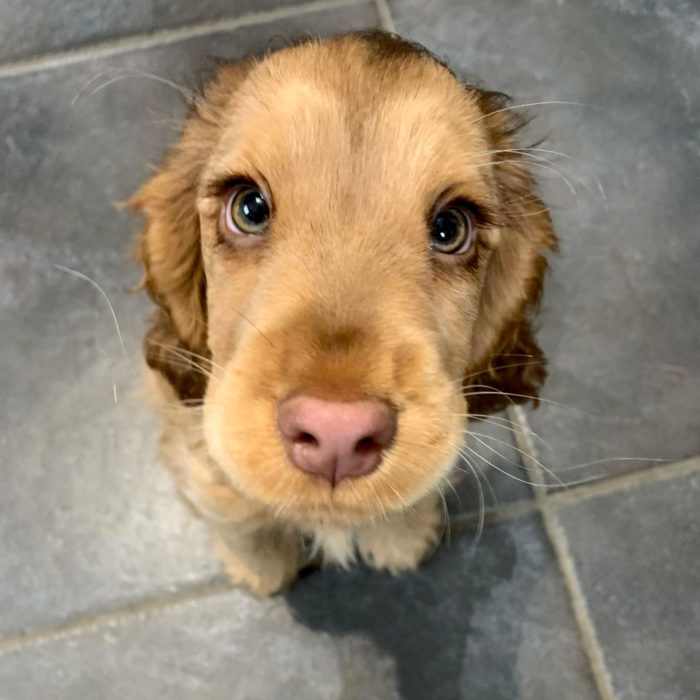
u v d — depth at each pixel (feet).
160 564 1.16
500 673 1.14
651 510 1.20
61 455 1.20
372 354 0.65
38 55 1.36
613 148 1.38
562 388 1.26
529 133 1.37
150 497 1.19
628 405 1.25
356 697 1.13
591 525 1.20
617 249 1.33
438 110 0.75
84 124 1.34
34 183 1.31
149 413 1.21
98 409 1.22
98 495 1.19
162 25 1.38
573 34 1.43
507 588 1.17
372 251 0.71
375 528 1.05
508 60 1.42
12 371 1.23
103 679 1.12
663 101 1.41
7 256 1.28
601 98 1.40
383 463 0.64
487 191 0.80
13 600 1.14
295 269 0.70
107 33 1.37
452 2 1.43
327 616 1.16
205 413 0.74
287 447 0.63
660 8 1.44
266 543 1.05
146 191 0.89
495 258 0.90
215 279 0.79
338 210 0.71
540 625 1.16
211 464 0.89
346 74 0.74
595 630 1.16
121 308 1.27
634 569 1.18
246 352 0.68
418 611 1.17
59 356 1.24
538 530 1.19
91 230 1.30
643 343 1.29
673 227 1.34
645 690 1.14
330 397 0.61
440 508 1.18
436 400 0.67
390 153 0.71
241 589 1.16
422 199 0.73
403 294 0.71
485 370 0.97
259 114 0.75
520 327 0.99
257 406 0.65
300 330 0.66
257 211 0.75
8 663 1.12
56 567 1.16
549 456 1.22
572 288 1.31
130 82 1.36
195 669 1.13
